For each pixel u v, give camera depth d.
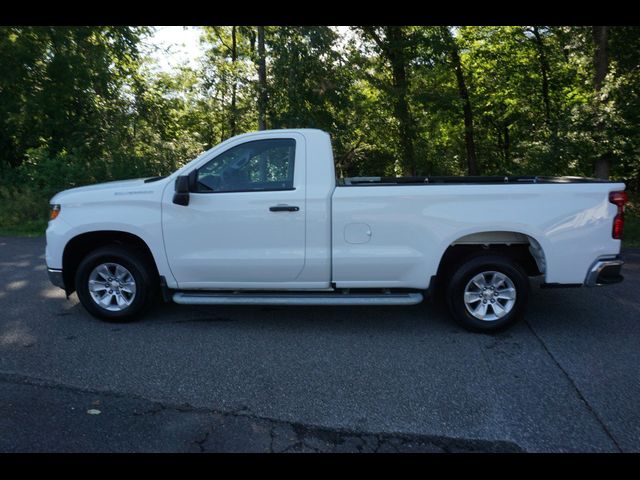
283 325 4.95
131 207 4.77
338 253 4.65
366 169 17.89
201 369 3.92
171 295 5.00
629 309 5.46
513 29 17.81
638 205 14.64
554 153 11.68
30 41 14.23
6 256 8.20
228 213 4.68
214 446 2.90
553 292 6.17
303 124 12.53
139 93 17.30
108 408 3.31
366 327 4.91
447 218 4.55
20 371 3.86
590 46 13.16
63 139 15.01
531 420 3.18
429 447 2.90
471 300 4.70
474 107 20.69
